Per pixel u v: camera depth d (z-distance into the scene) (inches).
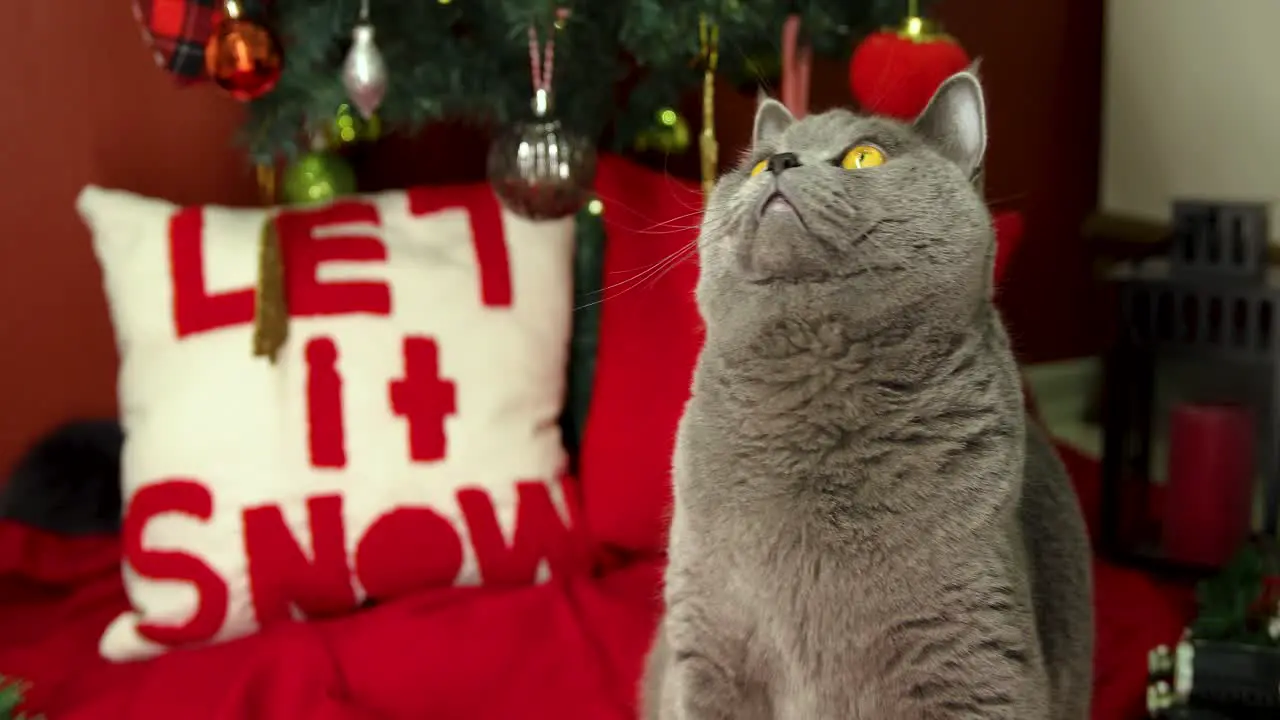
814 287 29.6
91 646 46.9
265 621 47.2
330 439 48.1
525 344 51.8
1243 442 58.0
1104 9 80.1
